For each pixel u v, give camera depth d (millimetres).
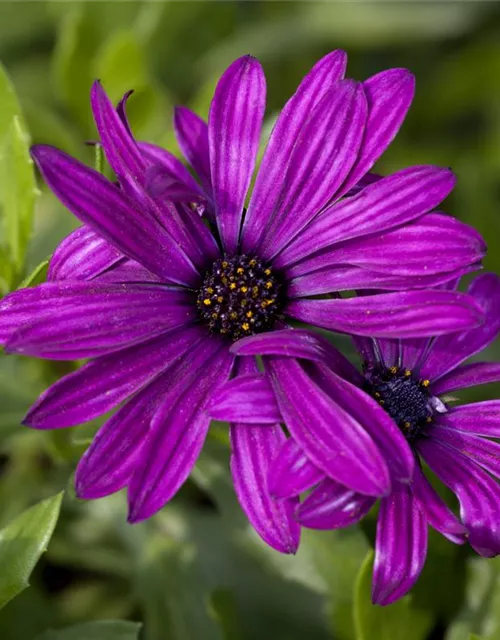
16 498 334
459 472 274
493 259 349
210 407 259
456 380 283
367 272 272
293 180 276
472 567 307
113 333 266
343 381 261
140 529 325
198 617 314
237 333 277
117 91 345
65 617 323
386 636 292
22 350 258
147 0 376
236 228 280
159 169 261
